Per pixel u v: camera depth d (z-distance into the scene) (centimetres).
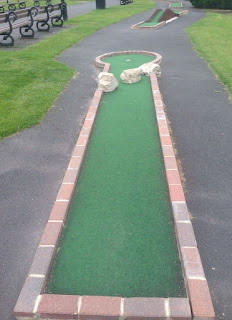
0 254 311
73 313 233
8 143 514
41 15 1496
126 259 289
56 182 418
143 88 716
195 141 515
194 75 848
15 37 1326
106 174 415
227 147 495
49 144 510
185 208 333
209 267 294
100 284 266
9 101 666
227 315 253
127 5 2611
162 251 297
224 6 2453
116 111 601
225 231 334
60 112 624
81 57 1023
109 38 1322
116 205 358
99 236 316
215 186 404
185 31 1481
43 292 258
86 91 731
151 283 266
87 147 480
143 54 1032
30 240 327
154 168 425
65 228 327
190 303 238
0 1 2681
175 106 653
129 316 232
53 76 830
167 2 2955
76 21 1738
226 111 627
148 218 338
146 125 545
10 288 278
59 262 288
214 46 1171
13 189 405
